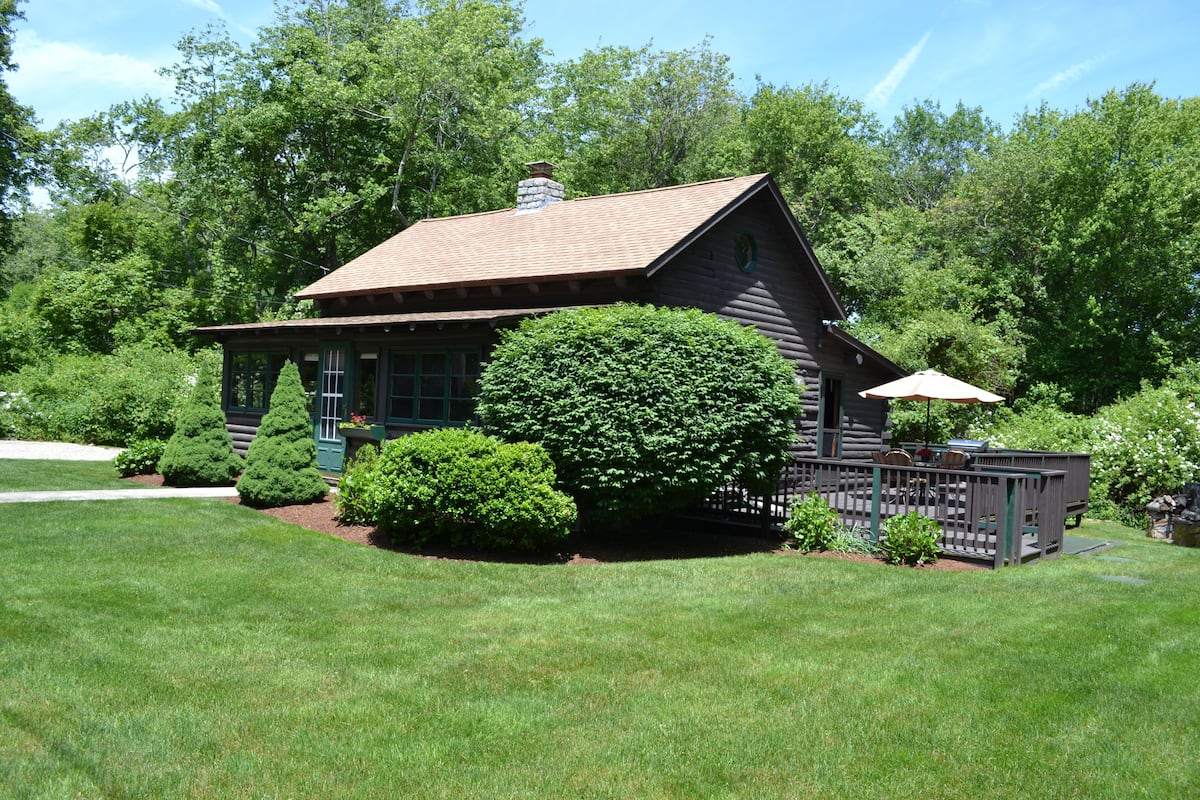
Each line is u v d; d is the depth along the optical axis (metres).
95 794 4.15
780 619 7.90
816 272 17.62
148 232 39.75
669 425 10.92
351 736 4.93
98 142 43.16
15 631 6.69
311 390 17.52
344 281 18.59
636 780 4.45
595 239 16.08
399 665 6.27
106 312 34.25
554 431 11.16
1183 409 19.19
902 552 11.27
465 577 9.55
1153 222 30.84
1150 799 4.41
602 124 40.44
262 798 4.15
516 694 5.70
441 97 33.00
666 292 14.52
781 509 13.30
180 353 26.92
